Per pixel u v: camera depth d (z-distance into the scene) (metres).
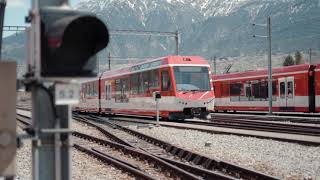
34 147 4.09
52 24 3.84
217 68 153.12
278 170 11.94
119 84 37.47
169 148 16.25
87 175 11.80
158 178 11.25
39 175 4.07
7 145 3.95
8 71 3.99
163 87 30.31
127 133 23.44
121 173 12.01
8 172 3.95
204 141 18.50
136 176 11.30
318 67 35.69
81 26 3.86
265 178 10.14
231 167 11.70
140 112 33.53
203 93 29.81
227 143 17.62
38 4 4.05
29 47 4.13
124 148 16.52
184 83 29.70
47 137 4.10
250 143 17.36
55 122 4.04
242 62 166.38
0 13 8.38
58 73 3.87
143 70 33.03
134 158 15.16
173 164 12.87
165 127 25.58
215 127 24.62
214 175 10.70
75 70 3.91
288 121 32.19
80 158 14.99
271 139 18.34
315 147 15.66
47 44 3.82
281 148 15.82
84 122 33.34
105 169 12.70
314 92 36.34
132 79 34.84
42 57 3.84
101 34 3.95
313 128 23.25
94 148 17.56
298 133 20.41
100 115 43.94
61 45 3.80
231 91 47.03
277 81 40.25
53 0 4.09
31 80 4.00
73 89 3.95
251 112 47.38
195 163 13.50
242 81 45.25
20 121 31.83
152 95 31.56
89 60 3.96
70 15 3.89
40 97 4.04
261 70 42.66
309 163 12.86
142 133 21.25
